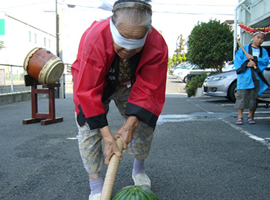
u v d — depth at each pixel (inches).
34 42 1357.0
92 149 77.6
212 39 466.6
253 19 392.5
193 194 87.7
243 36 413.4
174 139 152.1
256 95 188.9
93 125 68.2
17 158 123.3
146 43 68.9
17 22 1199.6
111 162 64.6
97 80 67.7
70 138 159.6
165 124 192.9
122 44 60.9
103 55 66.2
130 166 112.0
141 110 69.7
